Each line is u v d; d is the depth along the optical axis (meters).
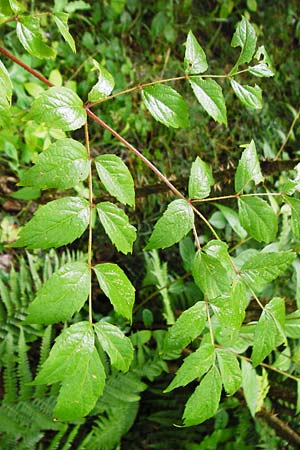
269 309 0.49
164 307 1.16
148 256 1.25
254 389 0.95
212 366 0.46
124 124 1.39
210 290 0.47
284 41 1.96
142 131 1.40
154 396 1.17
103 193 1.23
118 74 1.39
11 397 0.92
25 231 0.39
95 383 0.38
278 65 1.90
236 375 0.47
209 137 1.56
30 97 1.15
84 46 1.39
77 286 0.39
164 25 1.56
